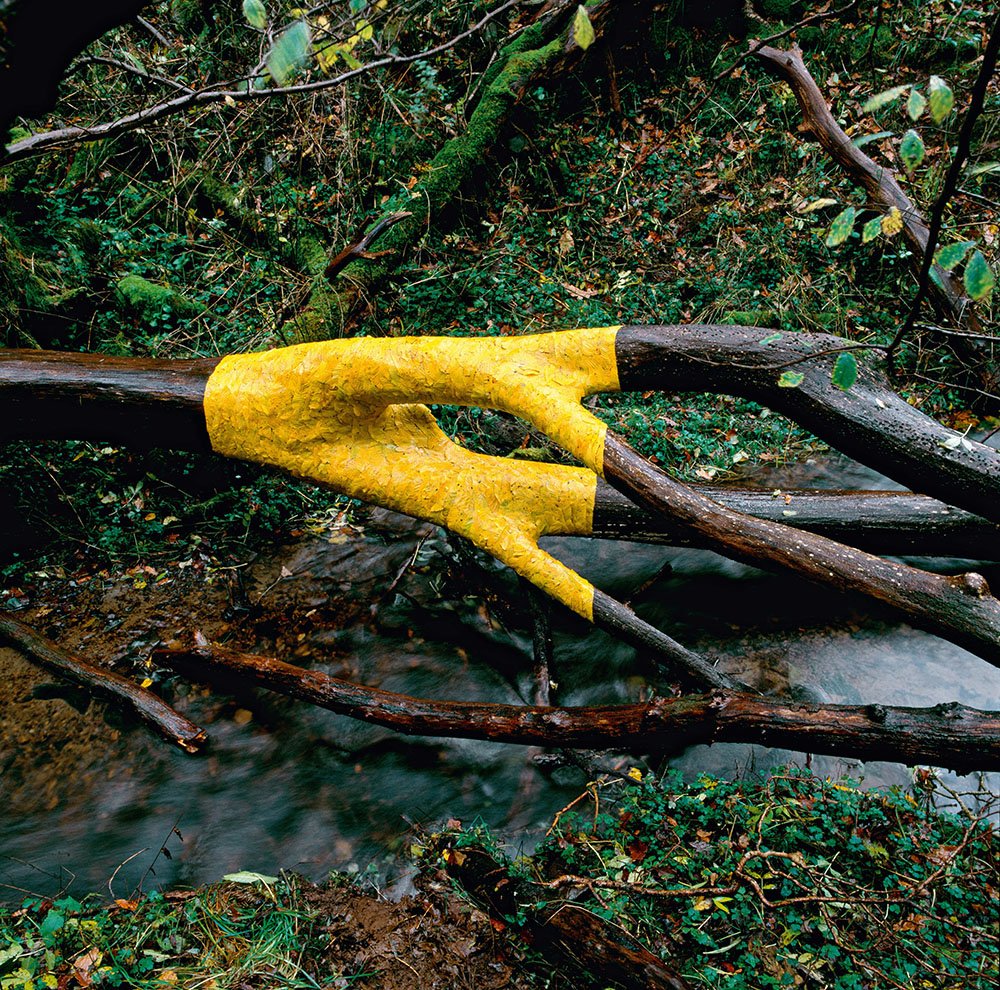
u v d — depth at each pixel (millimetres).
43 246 5336
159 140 6000
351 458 3744
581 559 4859
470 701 4074
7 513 4703
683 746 3764
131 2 1266
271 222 6070
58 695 4051
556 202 6703
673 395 5762
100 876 3268
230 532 4980
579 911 2893
